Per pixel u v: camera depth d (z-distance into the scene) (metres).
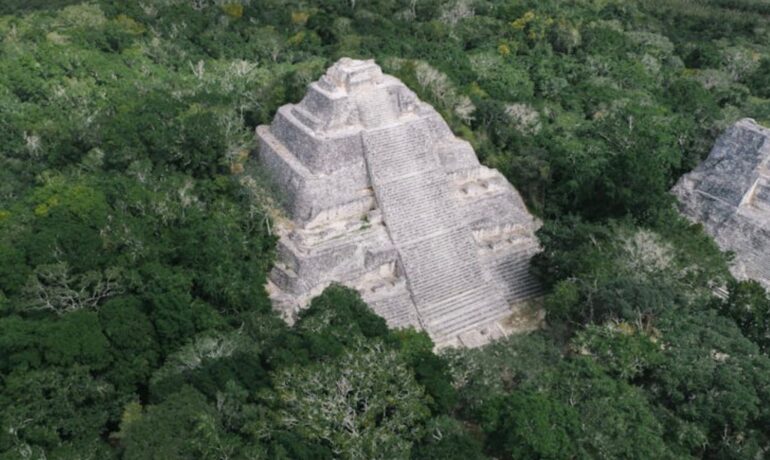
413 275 39.59
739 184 44.38
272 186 40.62
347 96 40.81
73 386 28.77
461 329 39.06
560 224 42.16
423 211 41.47
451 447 27.06
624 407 29.06
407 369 29.94
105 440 30.33
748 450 28.17
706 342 32.66
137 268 35.16
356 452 25.72
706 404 29.66
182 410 27.22
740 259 42.84
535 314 40.81
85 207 38.31
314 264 38.03
